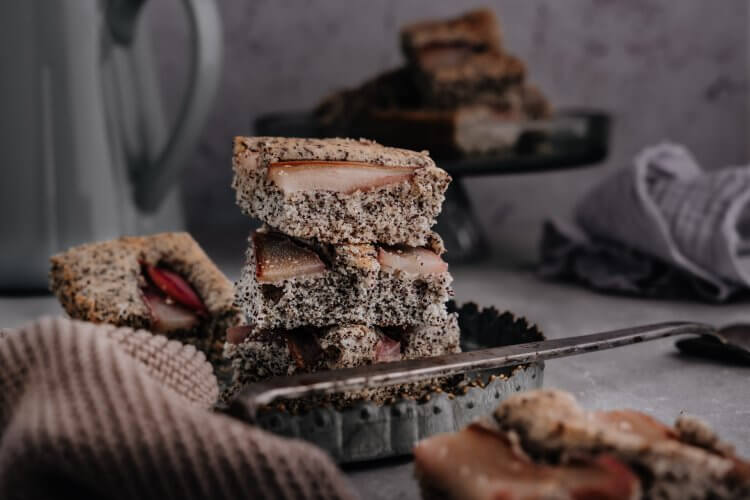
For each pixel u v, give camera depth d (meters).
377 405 0.35
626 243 0.60
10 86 0.54
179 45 0.74
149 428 0.31
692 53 0.81
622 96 0.81
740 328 0.48
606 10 0.80
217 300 0.44
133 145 0.57
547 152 0.61
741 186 0.57
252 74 0.76
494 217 0.82
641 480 0.31
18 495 0.31
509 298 0.58
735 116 0.83
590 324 0.52
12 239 0.55
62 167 0.55
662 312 0.55
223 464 0.31
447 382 0.39
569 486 0.30
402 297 0.40
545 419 0.31
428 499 0.32
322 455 0.31
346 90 0.65
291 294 0.39
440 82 0.63
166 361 0.36
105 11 0.56
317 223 0.39
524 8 0.79
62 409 0.31
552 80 0.80
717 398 0.41
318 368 0.39
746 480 0.31
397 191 0.40
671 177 0.61
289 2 0.75
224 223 0.78
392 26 0.77
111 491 0.31
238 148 0.40
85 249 0.45
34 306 0.54
